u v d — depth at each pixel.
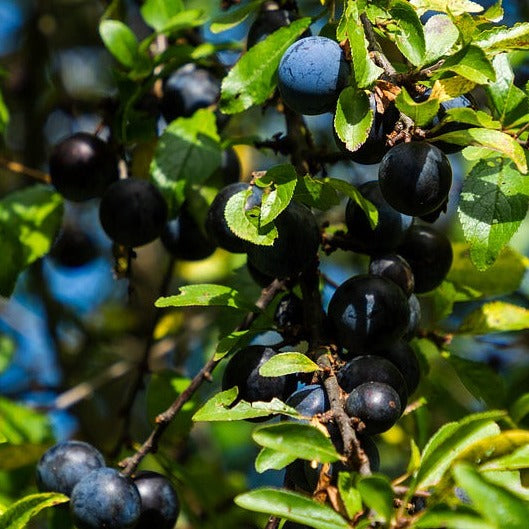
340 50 0.45
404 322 0.45
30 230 0.54
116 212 0.51
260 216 0.44
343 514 0.42
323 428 0.43
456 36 0.45
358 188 0.47
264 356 0.46
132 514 0.46
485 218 0.45
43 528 0.59
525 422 0.52
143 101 0.54
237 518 0.59
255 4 0.50
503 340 0.60
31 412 0.55
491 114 0.45
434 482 0.42
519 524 0.40
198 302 0.46
